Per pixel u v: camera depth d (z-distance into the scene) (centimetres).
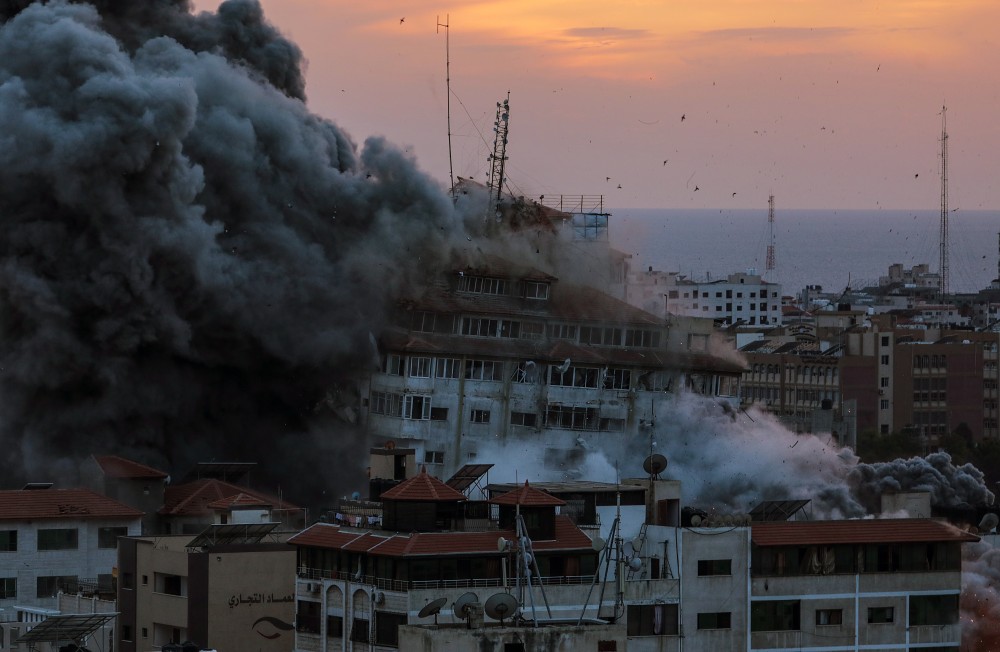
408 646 19712
